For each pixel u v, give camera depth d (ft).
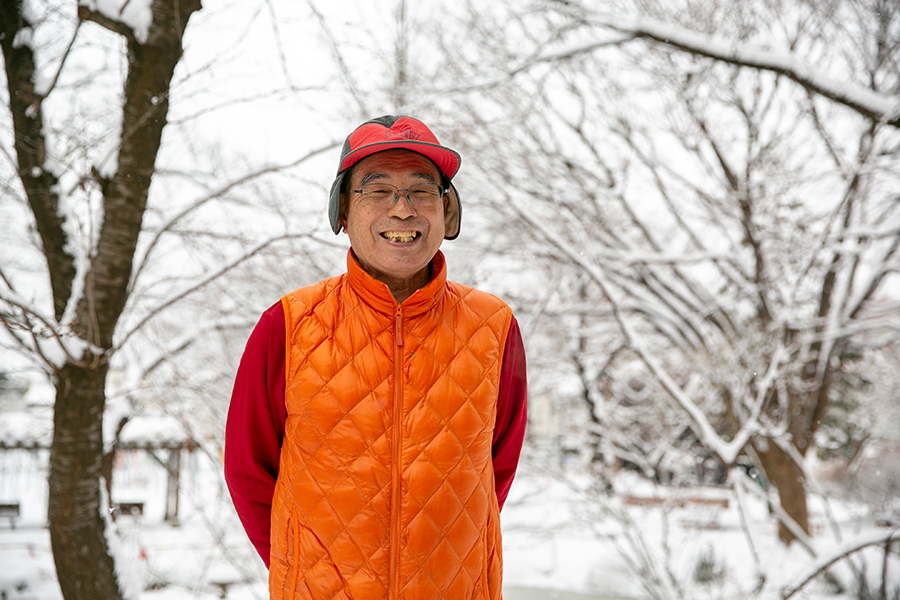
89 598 11.93
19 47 10.86
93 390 11.59
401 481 4.72
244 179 12.74
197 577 22.49
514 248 26.32
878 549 31.12
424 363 4.92
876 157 26.18
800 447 35.70
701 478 38.29
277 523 4.97
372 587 4.64
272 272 19.77
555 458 27.25
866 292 34.73
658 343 37.55
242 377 5.09
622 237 31.55
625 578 32.99
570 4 21.67
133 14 10.69
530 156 27.37
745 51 20.43
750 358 26.58
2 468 40.52
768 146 29.55
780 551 30.66
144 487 46.68
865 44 27.22
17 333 11.32
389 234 4.89
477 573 4.97
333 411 4.76
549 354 33.81
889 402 49.96
